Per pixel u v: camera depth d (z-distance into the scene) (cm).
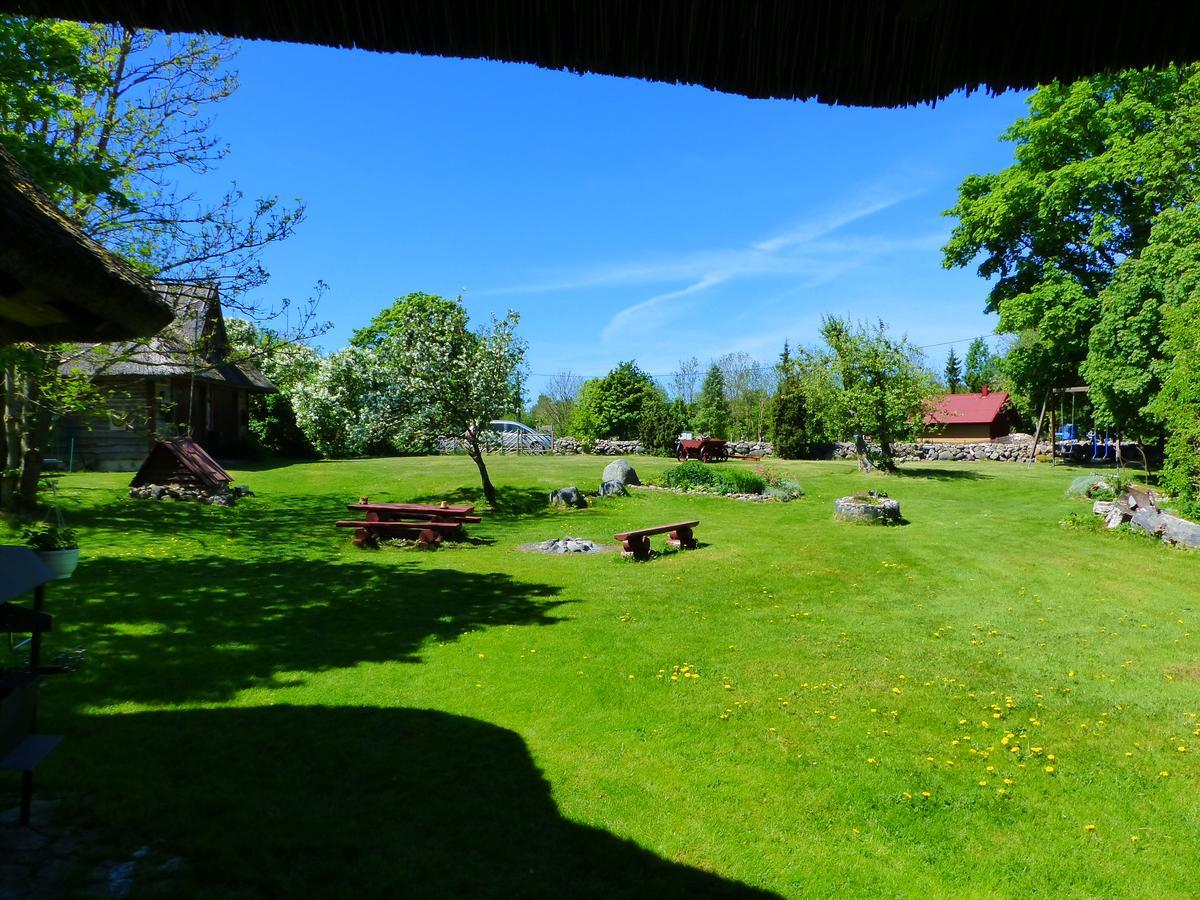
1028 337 3466
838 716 573
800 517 1703
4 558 364
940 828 421
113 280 296
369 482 2084
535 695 596
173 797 410
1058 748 526
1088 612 895
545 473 2319
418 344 1741
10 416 1265
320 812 404
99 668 613
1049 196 2531
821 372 2566
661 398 4306
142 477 1673
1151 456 3122
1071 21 202
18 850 353
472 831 395
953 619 862
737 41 210
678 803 436
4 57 743
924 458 3338
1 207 250
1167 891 368
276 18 202
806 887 362
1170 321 1394
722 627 816
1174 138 1756
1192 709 599
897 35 207
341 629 764
